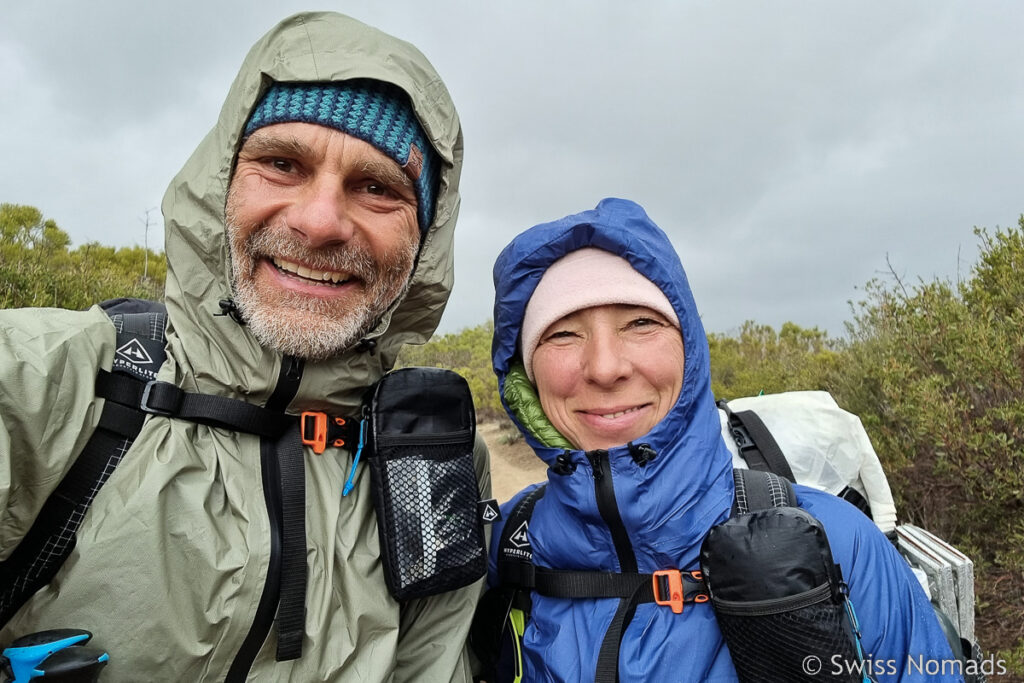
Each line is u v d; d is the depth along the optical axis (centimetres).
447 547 44
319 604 41
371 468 45
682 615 44
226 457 42
